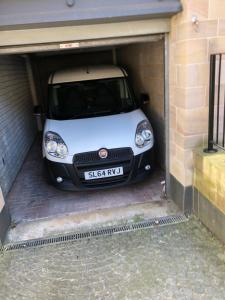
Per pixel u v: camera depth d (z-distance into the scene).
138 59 4.97
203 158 2.84
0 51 2.84
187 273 2.50
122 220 3.36
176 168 3.35
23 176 4.80
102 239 3.04
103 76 4.69
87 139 3.67
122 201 3.76
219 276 2.45
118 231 3.15
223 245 2.78
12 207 3.84
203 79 2.80
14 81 5.50
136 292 2.37
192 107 2.87
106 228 3.22
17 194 4.18
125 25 2.85
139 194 3.89
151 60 4.26
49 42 2.82
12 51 2.85
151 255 2.75
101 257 2.78
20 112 5.77
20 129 5.58
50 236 3.18
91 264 2.71
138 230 3.13
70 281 2.54
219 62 2.71
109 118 4.09
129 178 3.72
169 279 2.46
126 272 2.58
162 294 2.32
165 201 3.65
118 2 2.63
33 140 6.79
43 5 2.57
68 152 3.59
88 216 3.50
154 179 4.26
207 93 2.85
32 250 2.96
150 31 2.92
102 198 3.88
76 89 4.54
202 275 2.47
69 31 2.78
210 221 2.94
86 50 6.25
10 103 5.02
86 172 3.61
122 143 3.62
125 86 4.62
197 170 3.02
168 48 3.07
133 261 2.69
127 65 5.91
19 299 2.39
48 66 7.04
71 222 3.41
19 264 2.78
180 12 2.70
